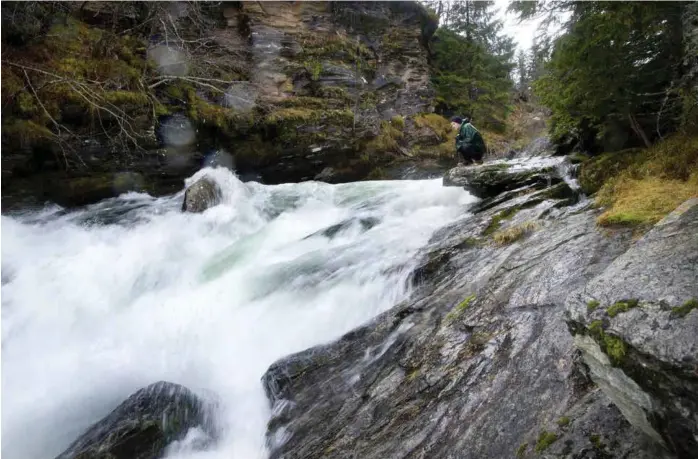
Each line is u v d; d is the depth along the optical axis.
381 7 19.03
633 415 1.48
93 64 9.66
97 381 4.34
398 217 7.03
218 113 11.67
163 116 10.49
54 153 8.67
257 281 5.65
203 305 5.46
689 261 1.59
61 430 3.79
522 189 6.07
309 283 5.22
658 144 5.25
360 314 4.54
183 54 12.09
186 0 13.23
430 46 23.23
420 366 3.04
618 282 1.67
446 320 3.42
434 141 17.28
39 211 8.97
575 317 1.63
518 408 2.19
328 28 17.20
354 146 14.50
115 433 3.20
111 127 9.44
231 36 15.48
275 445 3.09
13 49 8.73
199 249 7.47
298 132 13.27
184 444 3.44
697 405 1.18
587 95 5.62
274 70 15.02
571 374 2.23
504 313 3.13
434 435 2.31
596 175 5.39
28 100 8.15
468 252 4.64
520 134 23.66
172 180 11.03
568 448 1.75
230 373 4.38
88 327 5.41
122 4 12.44
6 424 3.82
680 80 5.04
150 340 5.03
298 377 3.63
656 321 1.38
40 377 4.51
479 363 2.73
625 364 1.38
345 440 2.64
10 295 5.86
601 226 3.80
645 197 4.01
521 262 3.78
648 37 4.95
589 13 4.94
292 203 9.70
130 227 8.39
